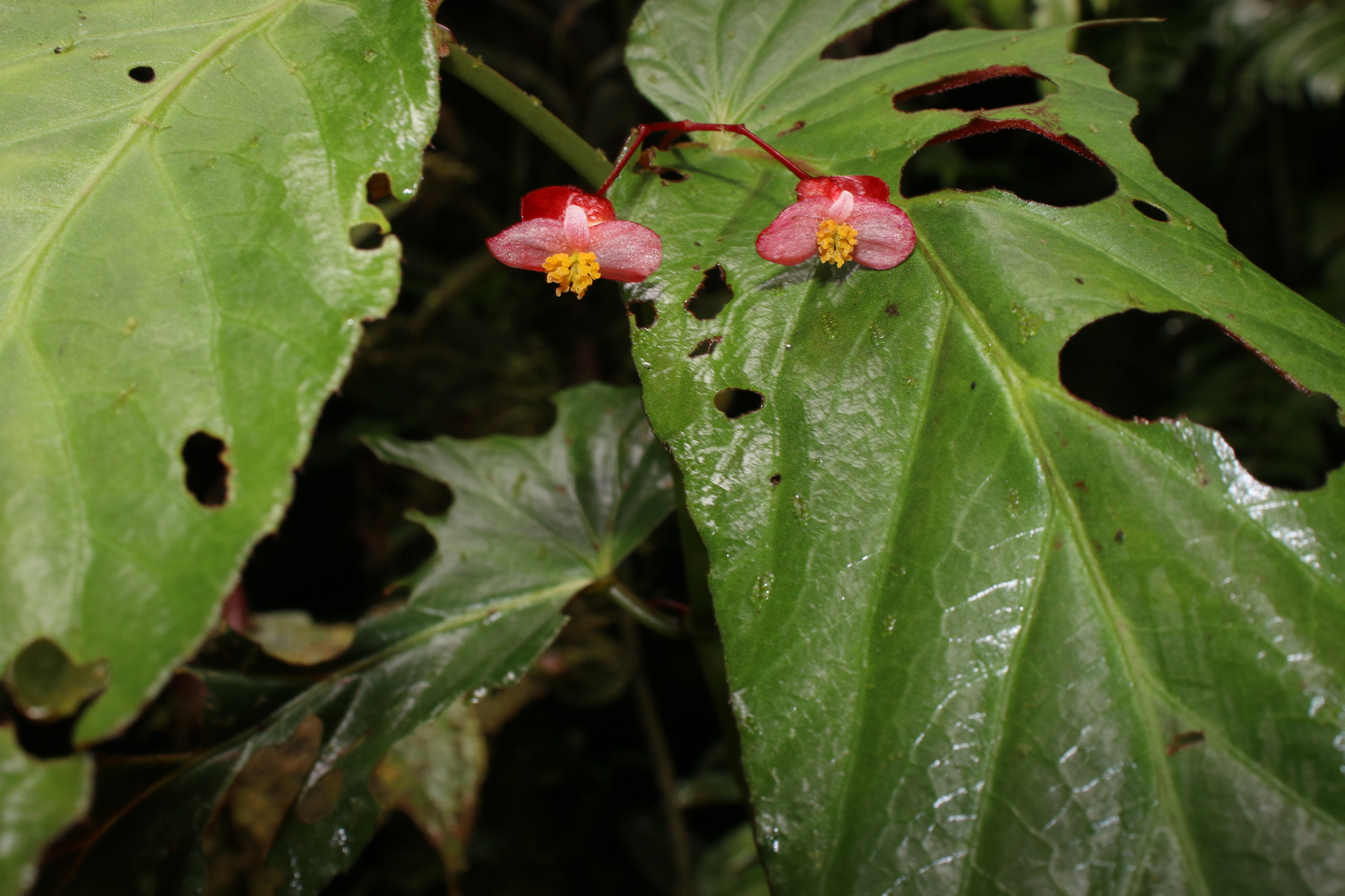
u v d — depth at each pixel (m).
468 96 0.68
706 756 0.56
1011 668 0.24
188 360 0.23
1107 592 0.24
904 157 0.28
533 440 0.36
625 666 0.54
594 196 0.27
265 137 0.25
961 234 0.27
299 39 0.26
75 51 0.26
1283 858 0.23
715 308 0.59
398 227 0.70
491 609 0.32
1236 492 0.25
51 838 0.21
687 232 0.27
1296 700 0.24
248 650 0.30
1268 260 0.74
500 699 0.51
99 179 0.25
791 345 0.26
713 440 0.26
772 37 0.31
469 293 0.64
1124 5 0.62
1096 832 0.24
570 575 0.33
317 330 0.24
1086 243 0.26
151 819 0.29
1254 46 0.64
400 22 0.26
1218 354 0.67
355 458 0.60
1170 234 0.27
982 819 0.24
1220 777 0.24
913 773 0.24
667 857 0.54
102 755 0.29
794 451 0.26
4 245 0.24
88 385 0.23
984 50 0.30
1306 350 0.26
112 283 0.24
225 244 0.24
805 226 0.26
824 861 0.24
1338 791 0.23
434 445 0.36
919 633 0.25
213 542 0.23
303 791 0.30
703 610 0.31
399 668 0.31
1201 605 0.24
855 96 0.30
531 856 0.53
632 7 0.70
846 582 0.25
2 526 0.22
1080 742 0.24
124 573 0.22
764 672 0.25
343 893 0.51
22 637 0.22
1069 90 0.29
